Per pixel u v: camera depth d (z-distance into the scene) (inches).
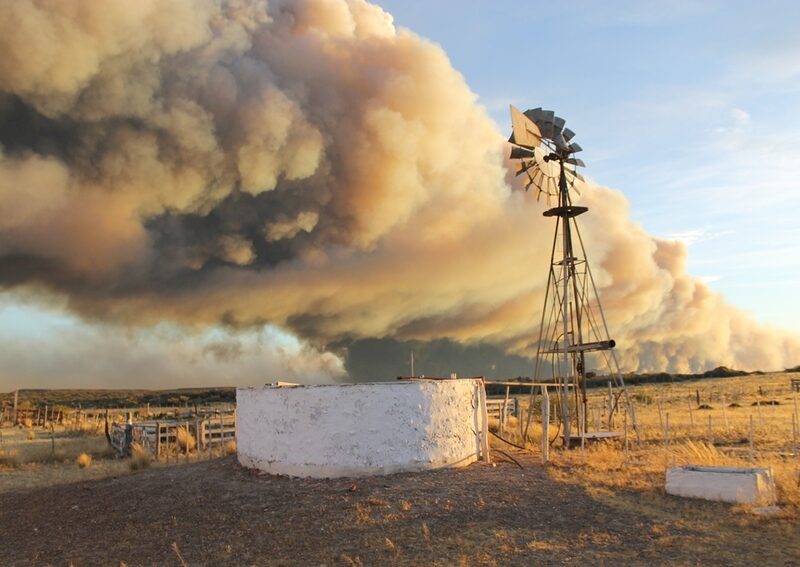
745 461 502.3
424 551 307.6
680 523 334.0
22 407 2065.7
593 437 644.7
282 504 415.8
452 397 508.7
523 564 282.5
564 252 725.3
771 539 304.0
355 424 475.8
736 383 2448.3
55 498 520.7
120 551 354.3
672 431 762.2
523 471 481.1
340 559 305.3
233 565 311.3
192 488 489.1
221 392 3361.2
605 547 301.7
